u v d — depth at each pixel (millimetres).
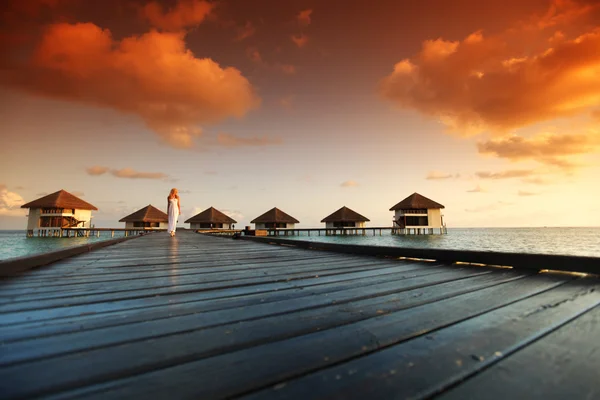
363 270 3342
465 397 823
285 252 5977
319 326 1447
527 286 2311
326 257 4871
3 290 2385
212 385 895
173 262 4320
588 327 1377
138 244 8875
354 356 1096
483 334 1300
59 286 2545
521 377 925
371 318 1568
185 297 2121
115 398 827
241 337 1302
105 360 1072
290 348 1177
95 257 5035
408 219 54781
